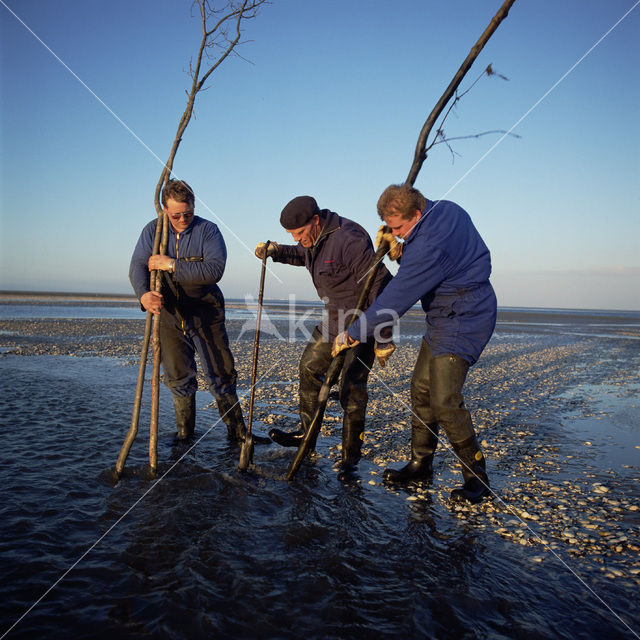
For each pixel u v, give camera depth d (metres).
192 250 4.11
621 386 9.01
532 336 22.53
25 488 3.36
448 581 2.48
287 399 6.77
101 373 8.14
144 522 2.96
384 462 4.38
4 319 20.52
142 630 2.02
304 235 3.92
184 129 3.77
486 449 4.86
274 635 2.03
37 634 1.97
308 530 2.97
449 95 3.32
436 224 3.31
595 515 3.35
